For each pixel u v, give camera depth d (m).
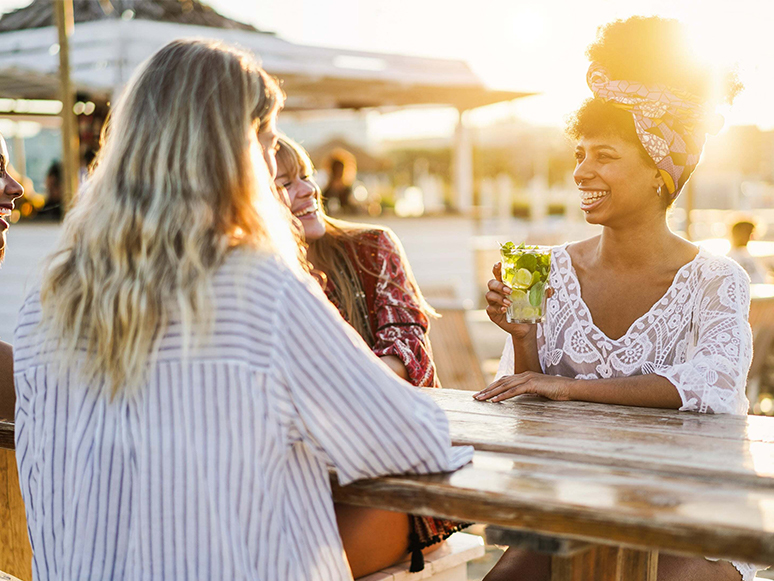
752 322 4.50
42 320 1.30
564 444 1.40
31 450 1.30
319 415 1.20
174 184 1.22
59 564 1.25
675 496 1.11
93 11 7.21
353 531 1.74
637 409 1.71
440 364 4.41
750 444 1.39
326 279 2.25
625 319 1.97
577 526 1.07
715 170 19.31
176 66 1.29
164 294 1.18
